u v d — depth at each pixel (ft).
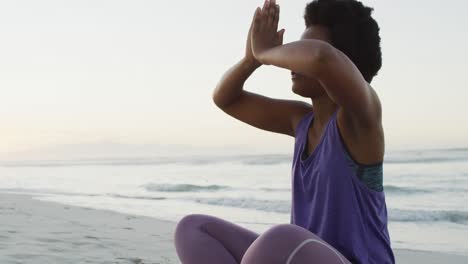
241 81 8.34
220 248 7.48
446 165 67.46
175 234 7.72
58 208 35.94
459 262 21.39
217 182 63.05
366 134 6.36
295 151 7.20
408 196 46.14
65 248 21.02
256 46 7.16
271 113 8.40
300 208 6.94
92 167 121.08
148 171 93.91
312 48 5.98
